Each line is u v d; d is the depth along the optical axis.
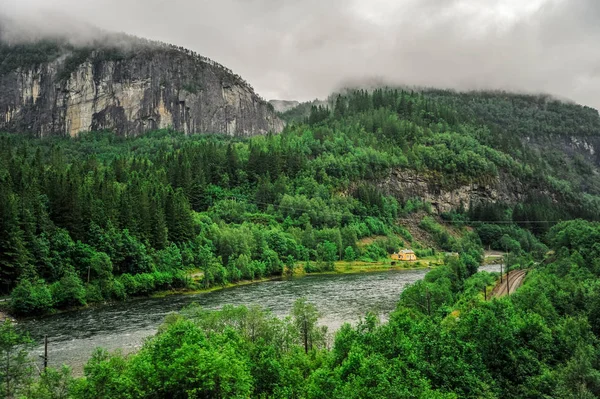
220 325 54.84
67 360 61.25
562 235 116.88
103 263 110.00
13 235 100.06
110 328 79.38
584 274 84.25
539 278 84.25
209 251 144.38
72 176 142.50
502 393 44.22
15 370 44.00
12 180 130.38
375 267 185.25
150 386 36.59
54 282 101.38
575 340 52.53
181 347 38.66
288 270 164.12
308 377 42.84
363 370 37.16
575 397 42.28
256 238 167.00
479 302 60.53
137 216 133.25
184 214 150.00
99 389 36.12
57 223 118.00
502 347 47.78
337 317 88.06
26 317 87.50
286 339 56.59
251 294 117.56
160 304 103.00
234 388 37.16
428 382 39.94
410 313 71.62
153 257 127.50
